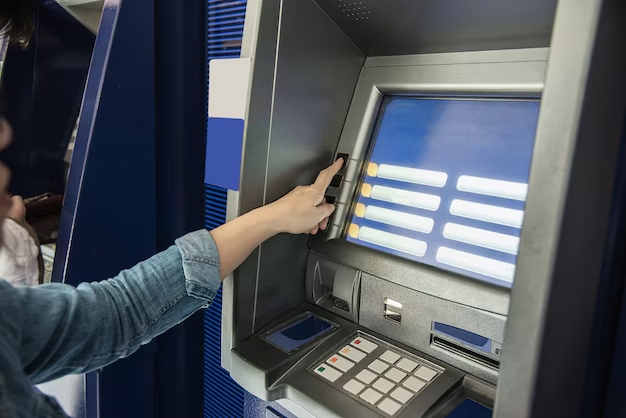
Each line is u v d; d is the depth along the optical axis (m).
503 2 1.00
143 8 1.75
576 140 0.60
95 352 0.93
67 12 1.86
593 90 0.61
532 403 0.64
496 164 1.18
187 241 1.10
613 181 0.70
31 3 1.43
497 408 0.67
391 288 1.25
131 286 1.00
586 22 0.59
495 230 1.15
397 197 1.33
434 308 1.17
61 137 1.96
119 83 1.73
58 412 0.75
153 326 1.02
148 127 1.84
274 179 1.31
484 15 1.06
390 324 1.28
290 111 1.29
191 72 1.96
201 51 1.98
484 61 1.18
